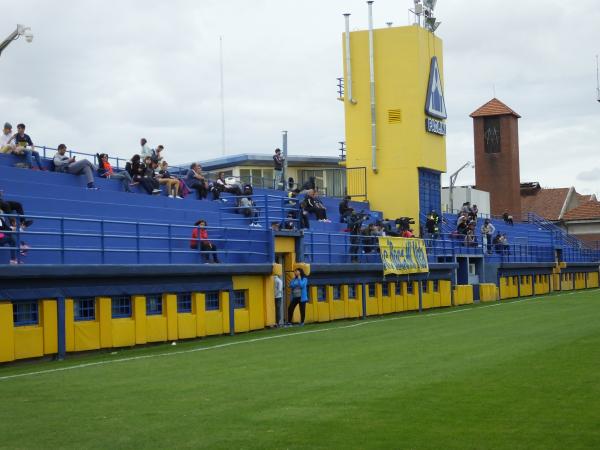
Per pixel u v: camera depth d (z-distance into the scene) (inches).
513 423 476.4
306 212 1641.2
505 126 3587.6
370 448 425.4
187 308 1117.7
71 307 932.6
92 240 1115.9
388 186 2114.9
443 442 436.1
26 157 1261.1
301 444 435.2
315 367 724.7
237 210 1497.3
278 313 1300.4
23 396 600.1
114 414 522.6
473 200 2930.6
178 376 685.9
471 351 816.9
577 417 490.0
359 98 2139.5
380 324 1273.4
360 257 1588.3
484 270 2204.7
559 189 4244.6
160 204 1342.3
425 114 2134.6
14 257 954.1
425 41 2137.1
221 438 451.8
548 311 1455.5
